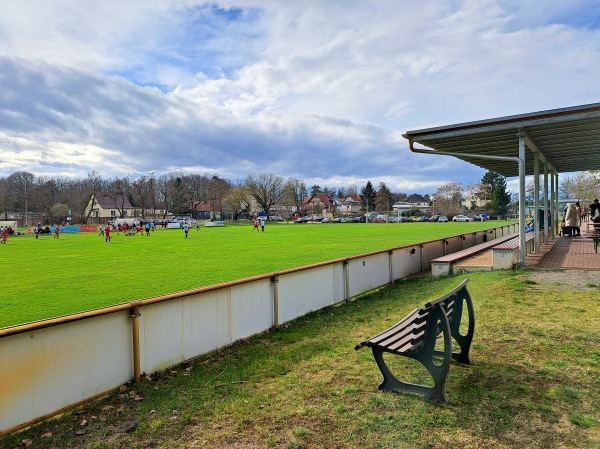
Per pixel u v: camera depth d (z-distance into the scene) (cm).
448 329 344
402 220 8381
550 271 943
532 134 1057
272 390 389
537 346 471
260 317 593
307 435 301
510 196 9319
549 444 278
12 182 8969
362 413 330
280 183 9544
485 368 416
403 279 1098
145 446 297
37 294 1062
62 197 9744
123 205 10050
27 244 3241
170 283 1184
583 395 347
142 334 422
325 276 762
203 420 333
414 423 310
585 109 846
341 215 11850
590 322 548
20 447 301
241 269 1438
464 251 1366
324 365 451
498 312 629
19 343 321
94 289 1116
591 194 3878
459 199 10231
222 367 459
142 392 393
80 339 366
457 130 985
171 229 6169
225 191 10175
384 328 608
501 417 315
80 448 297
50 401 342
